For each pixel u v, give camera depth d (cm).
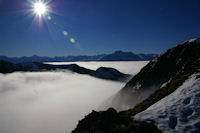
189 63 2891
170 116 934
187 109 977
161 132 765
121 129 801
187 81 1517
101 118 1002
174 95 1302
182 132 758
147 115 1004
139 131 747
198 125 792
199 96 1084
